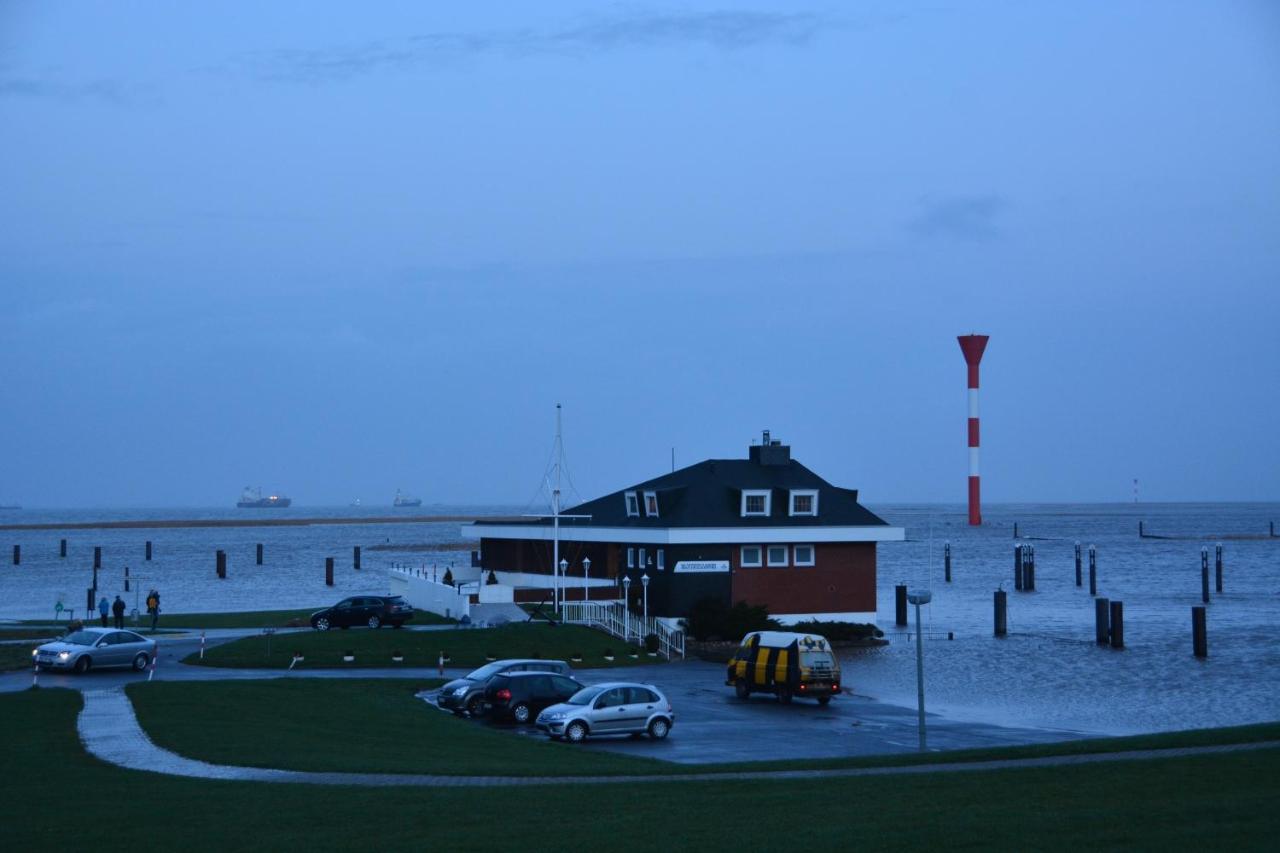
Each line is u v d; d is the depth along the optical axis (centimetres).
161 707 4909
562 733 4988
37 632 9075
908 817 2873
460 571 12206
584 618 9262
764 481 10350
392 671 7231
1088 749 3788
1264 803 2856
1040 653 9262
